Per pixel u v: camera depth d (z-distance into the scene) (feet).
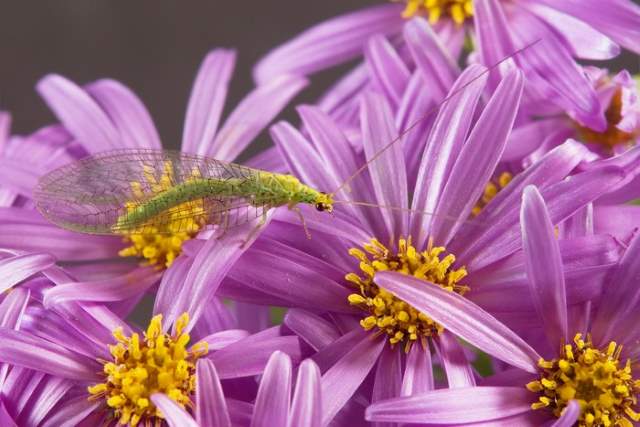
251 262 0.35
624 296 0.35
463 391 0.34
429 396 0.34
